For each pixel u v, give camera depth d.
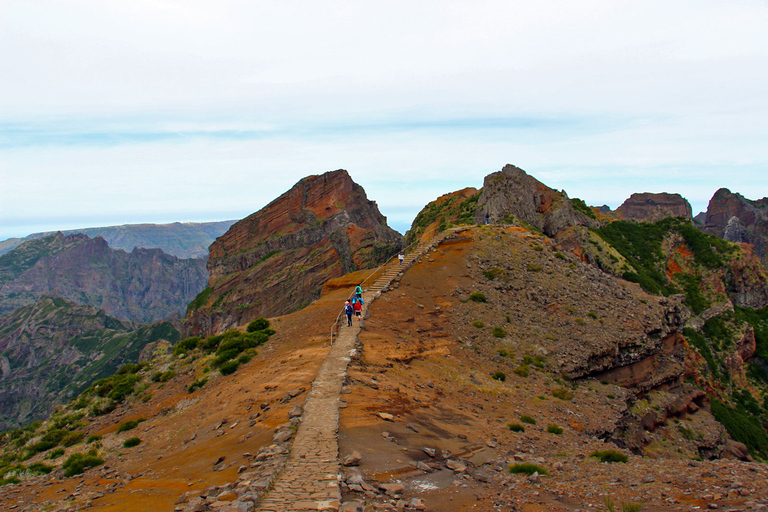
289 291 178.00
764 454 66.56
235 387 30.78
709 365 95.81
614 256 100.38
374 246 188.62
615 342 44.19
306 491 12.55
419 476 15.47
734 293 129.25
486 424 24.69
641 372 46.16
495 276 52.09
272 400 23.89
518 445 21.94
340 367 27.08
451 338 40.25
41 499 18.55
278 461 14.77
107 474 21.61
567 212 98.50
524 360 39.06
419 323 41.56
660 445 40.25
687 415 48.66
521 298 48.88
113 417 34.97
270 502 11.80
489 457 19.17
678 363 51.72
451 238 59.22
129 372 43.97
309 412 20.08
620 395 39.44
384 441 17.81
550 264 56.75
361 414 20.34
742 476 15.20
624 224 140.50
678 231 139.62
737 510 11.81
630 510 12.69
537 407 31.45
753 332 116.31
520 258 56.88
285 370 29.20
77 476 22.47
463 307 45.75
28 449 31.55
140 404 36.41
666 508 12.79
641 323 48.28
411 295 47.19
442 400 26.89
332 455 15.53
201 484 15.10
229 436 20.58
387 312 42.12
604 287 54.06
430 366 33.75
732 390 98.69
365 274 62.78
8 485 22.62
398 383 27.23
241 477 13.80
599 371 42.47
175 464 19.34
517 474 17.22
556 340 42.78
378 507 12.25
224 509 10.80
